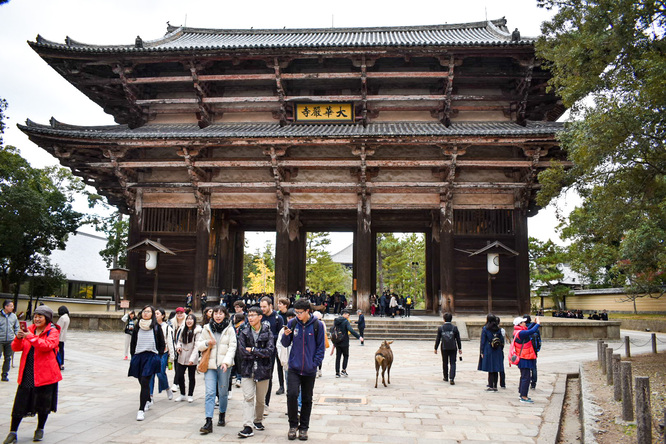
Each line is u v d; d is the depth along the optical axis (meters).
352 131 27.36
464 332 24.00
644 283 24.17
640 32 12.21
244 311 9.21
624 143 12.84
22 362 7.50
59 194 40.03
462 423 8.89
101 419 8.91
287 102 29.56
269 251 75.56
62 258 49.59
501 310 27.81
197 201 29.27
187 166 27.81
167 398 11.02
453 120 30.12
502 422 8.98
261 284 66.44
